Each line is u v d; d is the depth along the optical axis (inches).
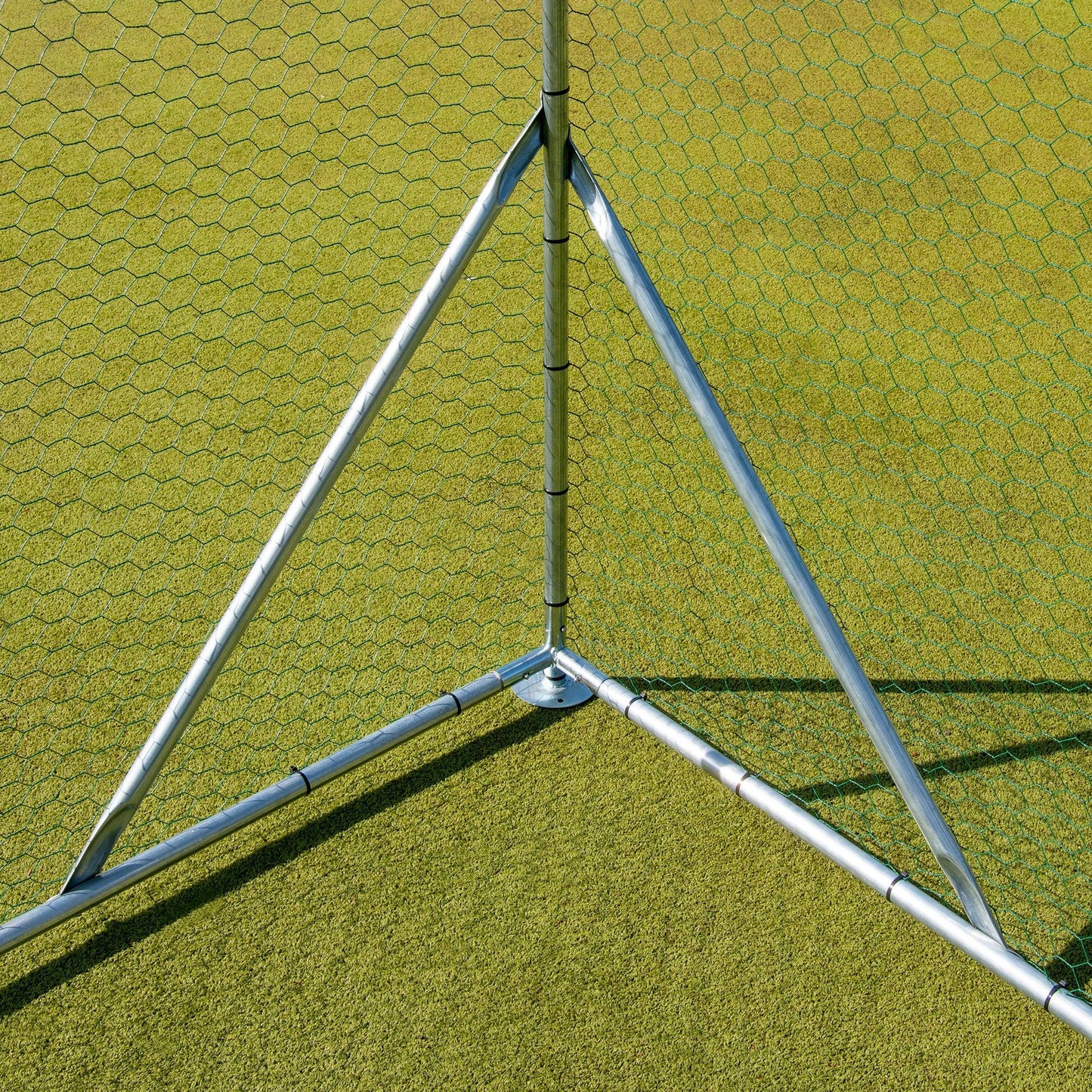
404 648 122.7
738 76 208.2
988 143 198.1
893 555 133.3
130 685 118.6
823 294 173.9
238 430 153.4
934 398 156.8
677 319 170.4
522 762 109.7
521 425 153.8
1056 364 161.5
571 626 124.6
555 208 88.7
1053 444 148.8
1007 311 170.4
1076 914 95.7
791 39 207.5
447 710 111.0
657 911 96.7
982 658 120.3
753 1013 89.2
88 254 181.5
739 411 155.4
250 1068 86.0
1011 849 101.2
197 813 105.3
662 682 118.4
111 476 145.8
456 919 96.4
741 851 101.3
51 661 121.1
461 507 141.1
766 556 133.3
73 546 135.7
